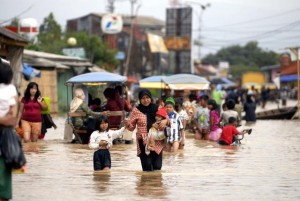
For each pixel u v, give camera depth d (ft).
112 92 130.11
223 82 617.21
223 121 140.56
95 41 431.02
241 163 96.27
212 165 93.45
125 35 554.46
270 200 65.51
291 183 76.38
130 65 545.03
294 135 159.02
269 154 109.91
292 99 503.61
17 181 76.74
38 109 129.80
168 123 85.76
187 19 550.77
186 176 81.61
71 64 270.05
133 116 85.20
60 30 458.09
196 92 206.80
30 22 233.55
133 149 118.11
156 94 297.12
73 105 128.36
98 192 69.21
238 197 67.00
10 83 56.49
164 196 67.10
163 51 550.77
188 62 546.26
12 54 182.09
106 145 85.87
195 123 143.13
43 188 71.82
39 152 111.34
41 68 246.68
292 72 523.70
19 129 132.16
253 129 184.34
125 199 65.16
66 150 114.93
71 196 66.74
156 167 86.69
